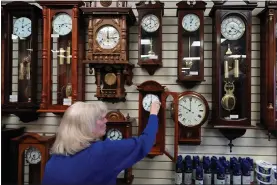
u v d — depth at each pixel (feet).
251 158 6.55
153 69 6.46
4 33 6.35
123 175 6.19
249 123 5.79
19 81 6.61
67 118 3.67
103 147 3.55
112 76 6.21
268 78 5.79
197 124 6.23
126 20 6.00
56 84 6.44
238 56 6.04
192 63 6.20
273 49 5.73
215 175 5.96
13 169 6.41
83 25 6.63
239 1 6.57
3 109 6.29
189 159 6.23
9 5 6.26
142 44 6.23
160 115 5.98
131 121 6.06
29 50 6.55
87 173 3.38
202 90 6.63
